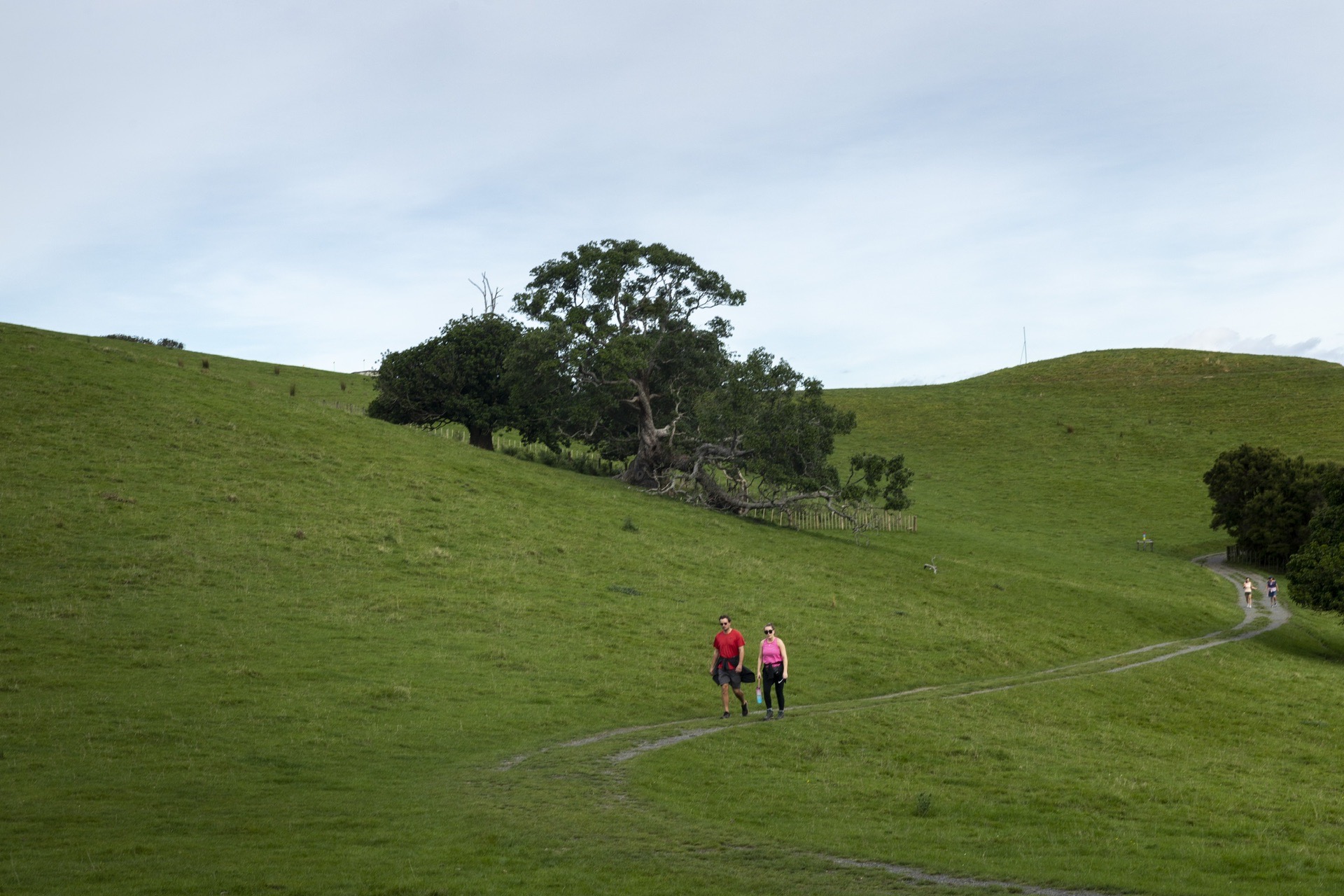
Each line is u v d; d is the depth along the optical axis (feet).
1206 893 38.88
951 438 425.28
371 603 103.71
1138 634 156.87
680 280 237.45
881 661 109.29
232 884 34.27
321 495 148.77
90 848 38.19
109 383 183.21
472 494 171.01
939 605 152.97
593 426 235.40
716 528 191.52
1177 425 428.56
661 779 56.18
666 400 244.42
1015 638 135.03
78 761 52.47
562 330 219.20
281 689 72.38
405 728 65.57
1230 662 136.56
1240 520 258.98
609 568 139.03
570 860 39.78
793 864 40.93
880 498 307.78
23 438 145.89
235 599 98.27
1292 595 170.30
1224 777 72.38
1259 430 410.31
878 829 48.91
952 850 44.91
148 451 152.35
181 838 40.55
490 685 80.33
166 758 54.29
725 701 76.95
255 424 182.09
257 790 49.62
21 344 195.93
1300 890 39.75
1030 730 83.30
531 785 53.21
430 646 90.74
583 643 99.50
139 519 120.47
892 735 74.18
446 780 53.78
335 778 53.01
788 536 201.36
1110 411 460.14
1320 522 178.60
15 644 77.15
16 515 114.52
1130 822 53.57
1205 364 539.70
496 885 35.91
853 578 164.76
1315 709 111.34
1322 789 72.08
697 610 121.19
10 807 43.91
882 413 473.67
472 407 234.99
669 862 40.27
